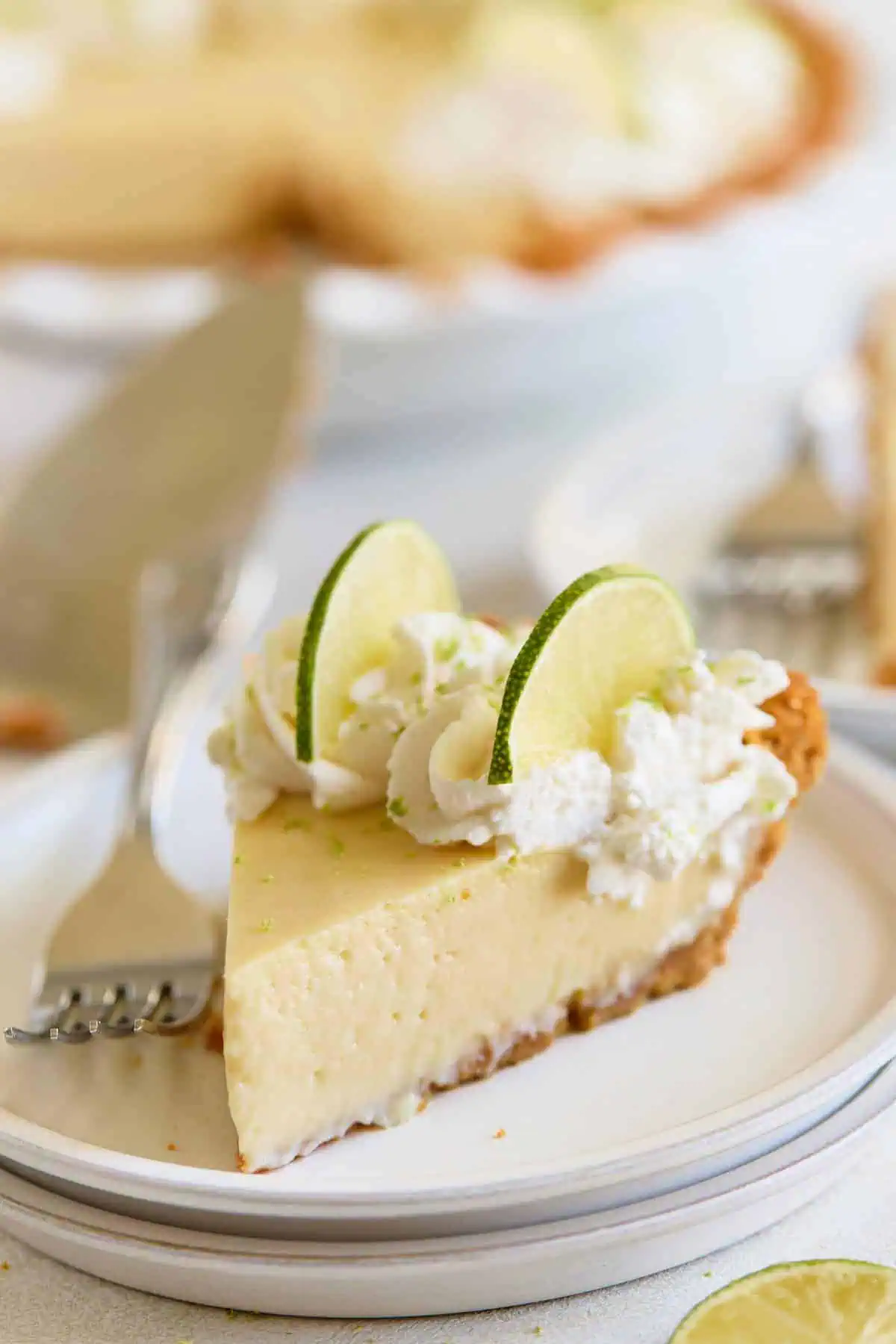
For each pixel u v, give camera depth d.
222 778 0.67
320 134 1.04
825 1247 0.55
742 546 0.80
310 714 0.58
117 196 1.06
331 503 0.89
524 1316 0.54
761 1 1.23
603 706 0.58
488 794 0.56
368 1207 0.53
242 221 1.07
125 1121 0.56
